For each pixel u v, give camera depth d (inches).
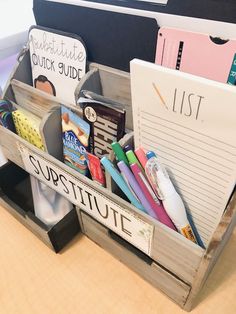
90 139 20.8
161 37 17.5
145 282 24.8
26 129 24.3
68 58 22.8
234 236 27.6
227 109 12.9
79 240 27.9
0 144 28.1
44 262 26.2
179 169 17.8
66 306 23.5
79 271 25.6
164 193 17.5
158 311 23.0
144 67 14.7
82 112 20.4
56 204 28.0
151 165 17.4
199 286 19.3
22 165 28.0
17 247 27.4
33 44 24.8
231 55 15.5
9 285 24.8
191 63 17.1
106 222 22.7
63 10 21.3
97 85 22.2
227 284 24.4
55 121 22.3
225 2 14.8
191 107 14.2
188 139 15.7
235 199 12.9
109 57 21.1
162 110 15.7
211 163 15.6
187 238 18.0
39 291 24.4
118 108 18.3
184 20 16.3
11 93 26.0
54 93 25.6
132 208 18.3
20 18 28.1
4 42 25.1
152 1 17.6
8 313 23.1
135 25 18.2
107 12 19.0
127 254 23.8
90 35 21.0
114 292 24.2
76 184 21.7
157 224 17.5
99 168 19.6
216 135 14.2
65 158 24.0
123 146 18.9
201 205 18.4
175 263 19.2
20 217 27.5
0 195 28.4
